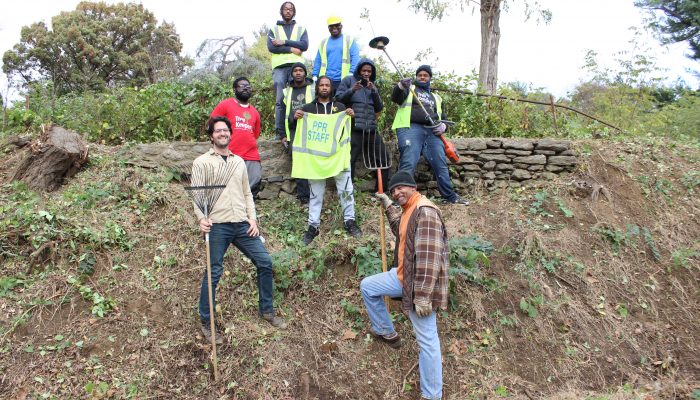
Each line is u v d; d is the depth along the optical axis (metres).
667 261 5.63
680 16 17.00
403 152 6.06
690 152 7.36
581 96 12.04
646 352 4.73
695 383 4.46
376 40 6.02
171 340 4.32
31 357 4.00
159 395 3.97
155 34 24.28
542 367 4.53
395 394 4.22
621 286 5.31
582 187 6.34
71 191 5.59
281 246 5.46
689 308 5.19
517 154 6.70
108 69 21.72
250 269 5.01
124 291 4.61
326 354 4.42
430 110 6.12
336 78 6.54
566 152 6.70
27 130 7.39
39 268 4.69
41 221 4.92
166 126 7.44
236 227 4.29
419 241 3.77
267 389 4.14
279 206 6.26
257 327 4.53
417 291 3.75
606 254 5.60
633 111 10.14
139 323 4.38
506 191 6.49
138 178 5.88
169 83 8.28
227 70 12.37
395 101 6.07
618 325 4.91
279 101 6.56
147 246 5.09
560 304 4.99
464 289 4.96
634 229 5.84
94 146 6.52
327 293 4.93
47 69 20.42
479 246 5.27
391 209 4.35
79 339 4.18
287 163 6.50
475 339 4.68
